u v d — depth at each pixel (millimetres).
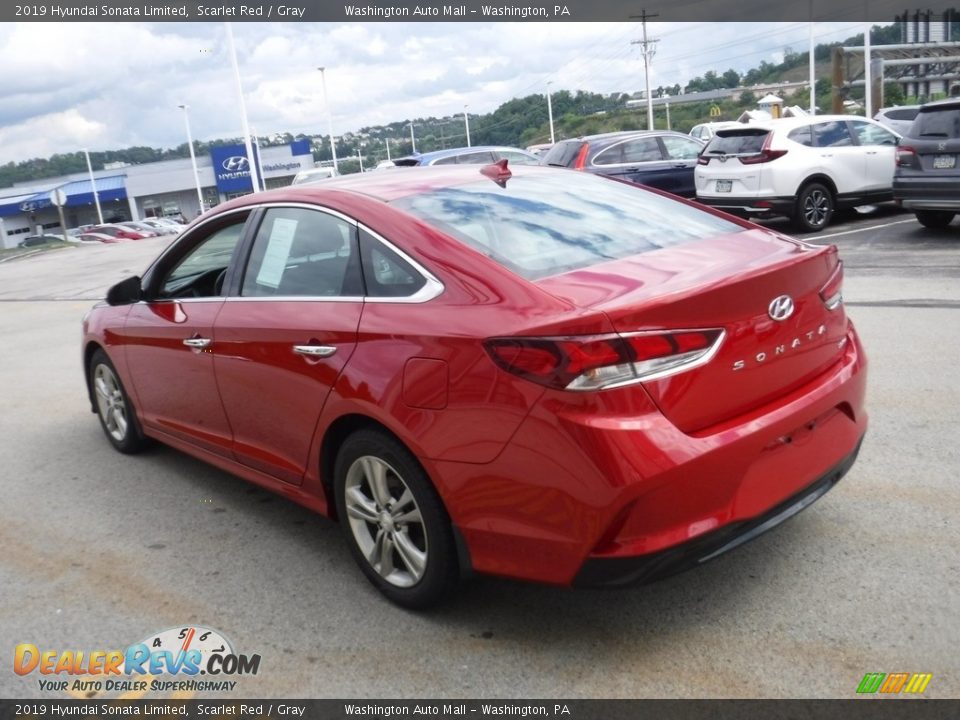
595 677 2809
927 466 4141
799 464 2975
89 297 13750
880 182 12727
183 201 77875
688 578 3352
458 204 3457
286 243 3738
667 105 75312
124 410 5242
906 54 37125
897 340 6348
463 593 3260
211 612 3420
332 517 3623
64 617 3463
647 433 2578
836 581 3215
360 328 3184
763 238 3488
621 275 2938
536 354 2635
